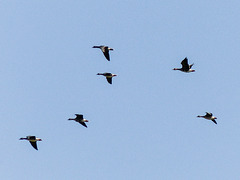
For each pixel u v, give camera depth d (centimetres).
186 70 8094
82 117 8406
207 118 8256
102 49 8294
